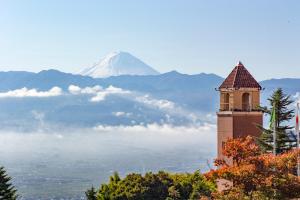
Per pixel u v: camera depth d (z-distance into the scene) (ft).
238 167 173.37
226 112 307.37
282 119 291.38
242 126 305.32
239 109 308.60
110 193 342.23
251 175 171.12
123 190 337.72
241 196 171.42
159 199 337.93
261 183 170.19
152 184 341.62
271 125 286.05
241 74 313.73
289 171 178.40
